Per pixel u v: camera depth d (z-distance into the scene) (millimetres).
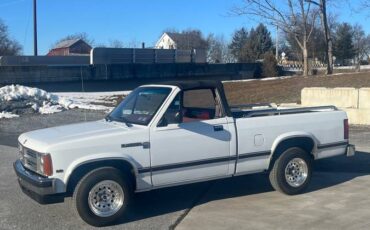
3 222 6953
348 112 16406
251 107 9438
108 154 6703
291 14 44594
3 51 75062
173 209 7438
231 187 8648
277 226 6516
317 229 6355
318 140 8344
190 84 7457
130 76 39000
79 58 43125
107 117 8000
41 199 6523
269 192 8273
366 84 28438
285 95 26641
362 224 6508
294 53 81625
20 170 7055
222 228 6492
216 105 7609
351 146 8766
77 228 6645
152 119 7082
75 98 28344
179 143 7180
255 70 51656
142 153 6934
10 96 22344
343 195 7965
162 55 47844
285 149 8055
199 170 7367
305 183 8102
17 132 16344
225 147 7527
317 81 32438
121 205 6785
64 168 6527
